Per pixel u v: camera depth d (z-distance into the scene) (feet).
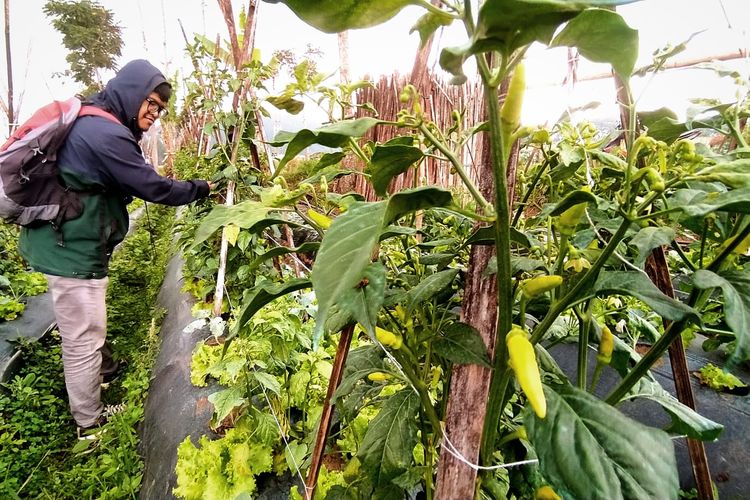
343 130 1.52
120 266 16.38
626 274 1.72
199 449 5.28
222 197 10.25
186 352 7.77
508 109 1.43
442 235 3.75
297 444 5.29
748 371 5.74
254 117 8.89
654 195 1.43
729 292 1.48
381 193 1.88
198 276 10.33
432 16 1.41
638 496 1.28
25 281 12.60
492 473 2.09
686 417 1.89
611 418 1.47
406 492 2.98
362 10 1.17
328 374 5.76
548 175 2.78
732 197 1.29
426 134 1.50
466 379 1.85
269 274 8.95
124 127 6.80
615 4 0.89
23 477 6.98
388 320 2.64
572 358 5.85
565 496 1.37
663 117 2.52
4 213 6.17
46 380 9.14
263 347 5.62
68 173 6.42
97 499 6.22
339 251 1.22
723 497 4.08
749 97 2.27
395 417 2.29
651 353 1.82
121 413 7.49
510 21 0.96
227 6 8.33
